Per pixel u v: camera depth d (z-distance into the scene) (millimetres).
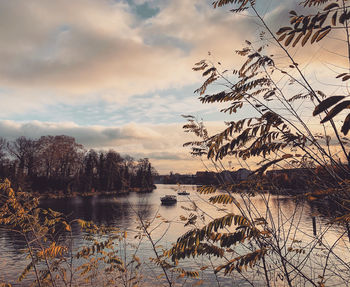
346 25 1758
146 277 8797
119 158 52281
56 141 71562
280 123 2258
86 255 4723
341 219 1819
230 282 9062
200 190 3037
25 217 4254
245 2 2428
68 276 6656
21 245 12180
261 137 2252
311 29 1566
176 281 10016
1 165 55000
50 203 52312
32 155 68500
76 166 76938
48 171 72000
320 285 2551
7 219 4113
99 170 83250
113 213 34312
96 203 53094
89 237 5227
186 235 2539
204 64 3139
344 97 1109
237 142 2234
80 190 75562
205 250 2777
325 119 1135
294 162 2787
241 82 2965
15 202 4184
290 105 2607
